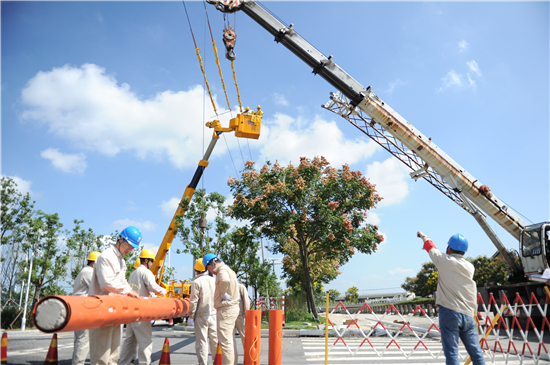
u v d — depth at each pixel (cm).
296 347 1034
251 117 1678
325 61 1530
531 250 1545
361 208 2005
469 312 447
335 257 2108
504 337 1130
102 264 468
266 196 1916
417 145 1582
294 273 2758
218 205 1984
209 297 650
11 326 1480
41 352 745
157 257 1788
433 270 5522
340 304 805
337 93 1600
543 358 782
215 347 649
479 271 2514
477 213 1636
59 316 359
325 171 2048
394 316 3083
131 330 593
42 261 1694
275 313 638
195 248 1825
